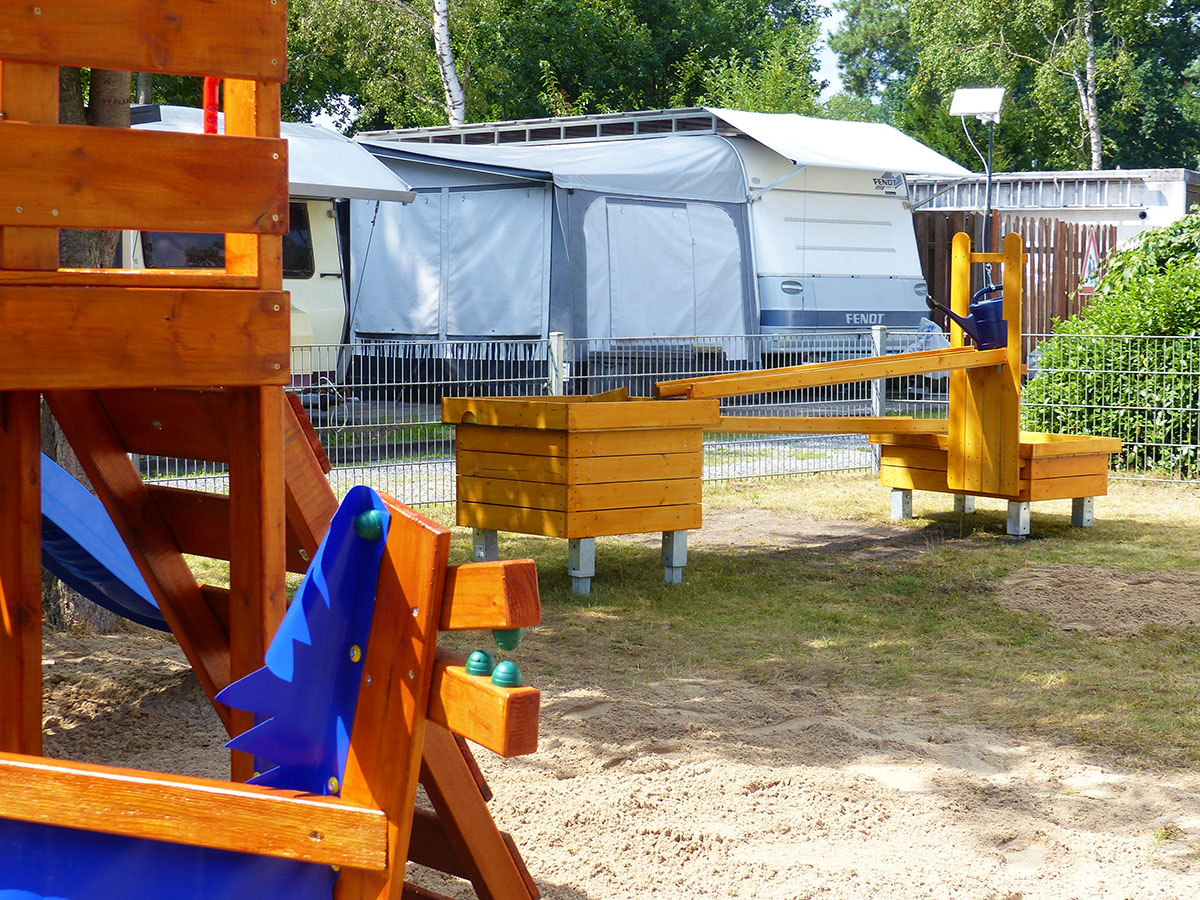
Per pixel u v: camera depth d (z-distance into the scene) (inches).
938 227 695.7
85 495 153.4
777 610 237.0
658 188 522.6
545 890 120.3
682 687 187.6
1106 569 268.5
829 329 574.2
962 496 343.9
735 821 137.3
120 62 92.1
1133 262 480.7
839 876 124.0
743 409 500.7
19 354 90.7
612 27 1208.8
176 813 75.1
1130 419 414.6
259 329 99.5
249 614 106.5
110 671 185.0
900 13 2107.5
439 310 533.0
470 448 259.0
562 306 493.4
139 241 420.5
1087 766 156.3
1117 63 1380.4
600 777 149.3
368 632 80.9
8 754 78.5
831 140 581.9
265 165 97.5
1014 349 305.3
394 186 458.0
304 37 982.4
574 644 211.2
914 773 152.9
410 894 107.6
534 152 543.5
